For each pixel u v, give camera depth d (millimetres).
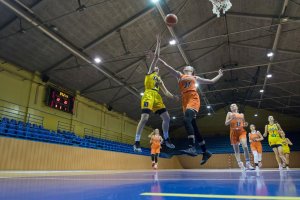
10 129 10094
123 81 16469
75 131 16438
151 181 3318
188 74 4547
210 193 1854
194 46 14852
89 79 15648
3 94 12062
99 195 1829
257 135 10672
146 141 27422
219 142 28047
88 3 10172
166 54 14828
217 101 26188
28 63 12844
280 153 9891
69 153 11906
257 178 3656
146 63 15016
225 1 8836
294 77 17594
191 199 1558
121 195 1815
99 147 16031
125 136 23031
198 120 30188
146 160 20250
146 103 4438
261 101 25266
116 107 21062
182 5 11578
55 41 11656
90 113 18297
